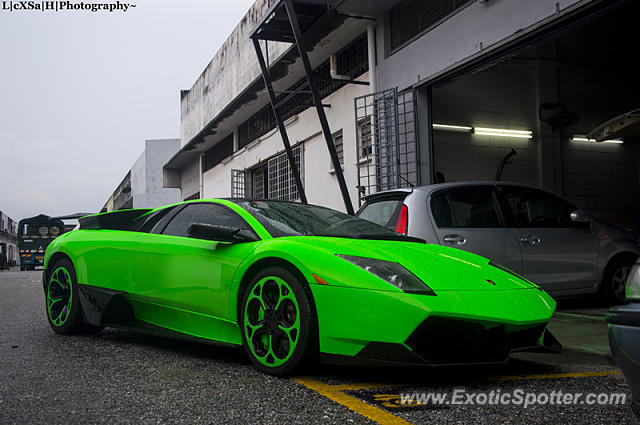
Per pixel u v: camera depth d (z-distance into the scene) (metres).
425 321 2.50
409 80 8.69
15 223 63.88
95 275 4.17
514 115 9.51
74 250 4.37
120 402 2.46
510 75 9.56
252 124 16.53
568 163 9.82
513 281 3.04
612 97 10.32
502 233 5.06
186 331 3.54
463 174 9.02
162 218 4.03
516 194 5.38
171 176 26.05
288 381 2.80
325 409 2.32
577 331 4.45
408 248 3.18
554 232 5.38
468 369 3.13
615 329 1.88
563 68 9.92
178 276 3.54
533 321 2.73
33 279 16.20
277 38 10.52
